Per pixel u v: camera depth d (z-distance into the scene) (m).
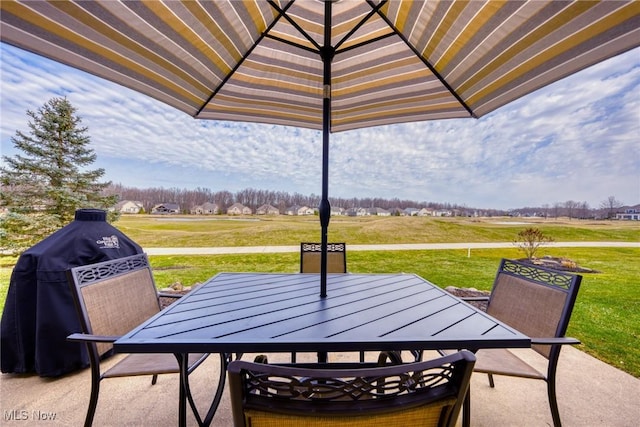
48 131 7.57
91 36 1.17
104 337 1.23
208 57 1.59
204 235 13.14
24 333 1.96
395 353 1.23
